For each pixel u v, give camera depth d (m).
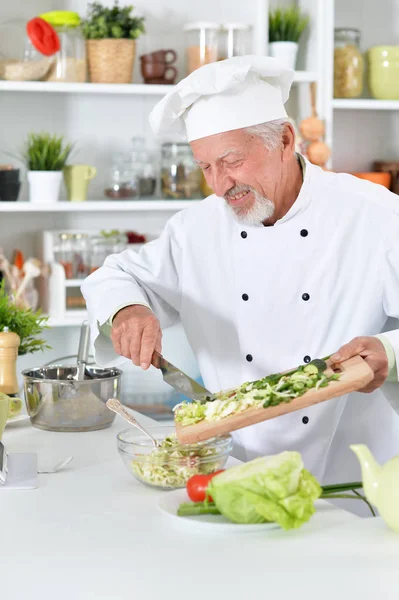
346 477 2.11
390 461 1.36
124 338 1.87
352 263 2.06
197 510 1.41
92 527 1.41
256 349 2.11
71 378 2.24
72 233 3.59
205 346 2.20
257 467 1.36
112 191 3.63
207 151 1.94
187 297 2.20
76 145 3.75
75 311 3.59
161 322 2.28
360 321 2.05
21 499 1.56
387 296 2.05
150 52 3.67
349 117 4.07
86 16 3.71
